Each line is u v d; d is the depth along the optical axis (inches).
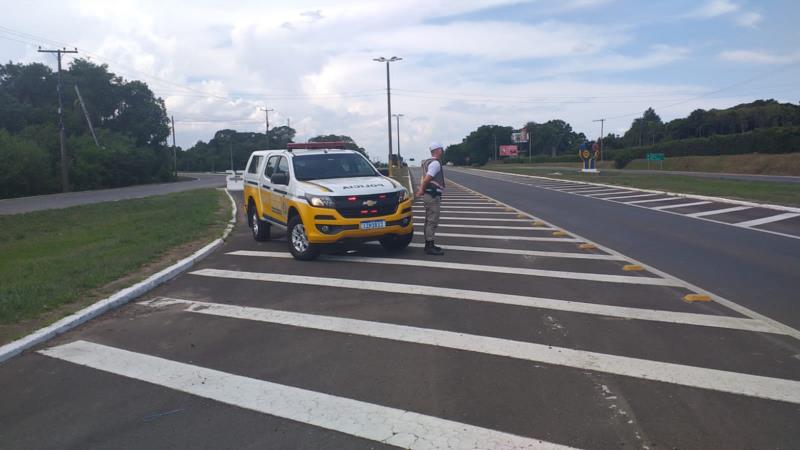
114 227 612.4
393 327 239.5
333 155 446.3
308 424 159.2
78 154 2206.0
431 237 398.3
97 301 281.0
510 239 468.4
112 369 203.6
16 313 258.8
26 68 2987.2
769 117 3435.0
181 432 156.6
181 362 208.2
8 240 552.4
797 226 530.3
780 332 226.4
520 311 257.9
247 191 526.3
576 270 343.6
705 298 275.4
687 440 145.2
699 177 1555.1
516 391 175.6
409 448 145.2
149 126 3378.4
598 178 1482.5
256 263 387.2
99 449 149.2
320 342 224.2
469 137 6195.9
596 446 143.3
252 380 190.1
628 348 209.9
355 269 356.8
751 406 162.7
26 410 173.3
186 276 350.6
